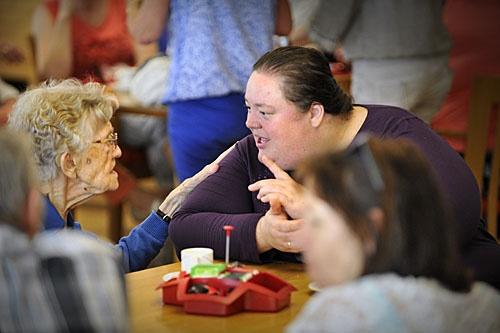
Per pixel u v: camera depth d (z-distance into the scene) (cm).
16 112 296
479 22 548
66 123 293
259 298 256
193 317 252
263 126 305
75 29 616
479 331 195
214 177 331
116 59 633
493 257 302
